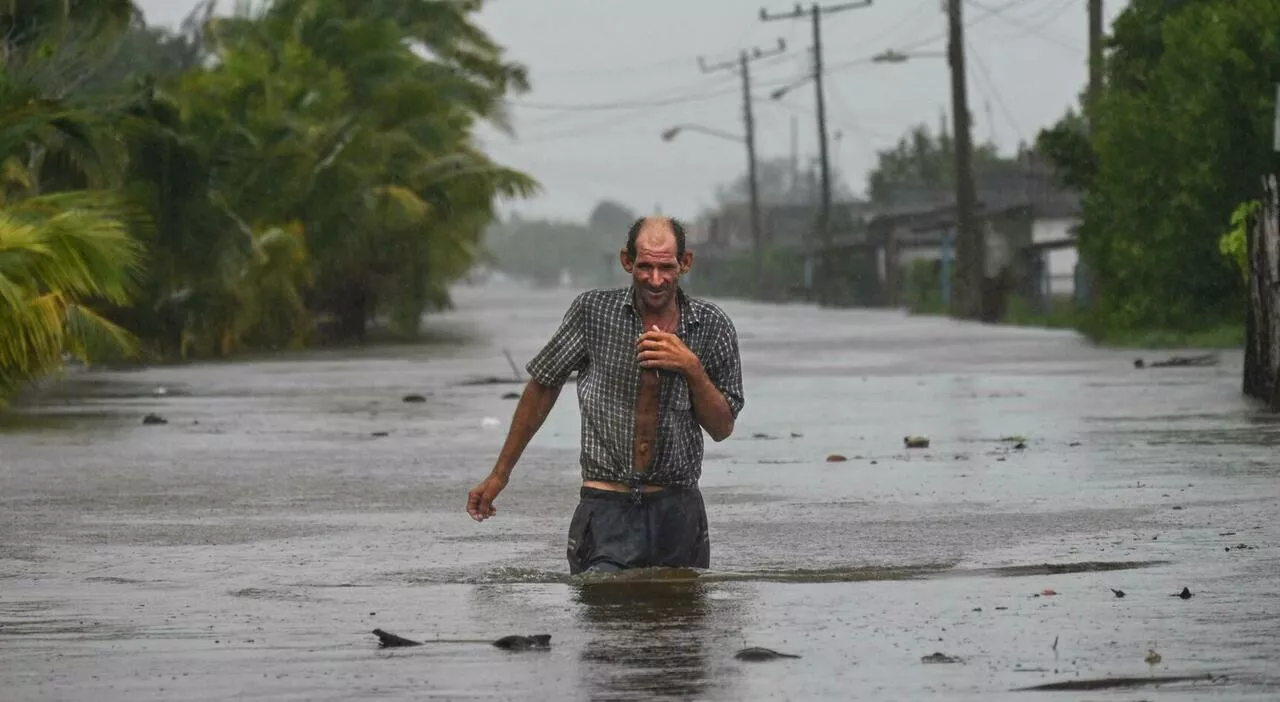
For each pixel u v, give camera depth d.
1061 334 95.88
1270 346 44.81
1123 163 77.81
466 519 24.61
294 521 24.50
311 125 90.38
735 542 21.53
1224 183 74.88
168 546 21.91
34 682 13.23
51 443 37.72
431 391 56.19
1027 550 20.19
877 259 196.62
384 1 125.75
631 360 17.17
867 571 18.59
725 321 17.23
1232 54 74.00
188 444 37.44
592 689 12.69
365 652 14.27
